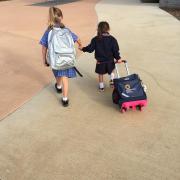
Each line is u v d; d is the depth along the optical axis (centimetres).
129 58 411
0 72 380
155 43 475
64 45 259
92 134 244
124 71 365
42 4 982
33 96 312
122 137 238
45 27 614
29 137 244
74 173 203
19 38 538
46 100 302
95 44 291
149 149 224
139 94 264
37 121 266
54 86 334
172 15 688
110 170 204
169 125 253
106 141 235
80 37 529
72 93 313
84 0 1046
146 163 210
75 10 821
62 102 289
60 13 267
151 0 912
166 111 273
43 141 238
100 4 924
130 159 214
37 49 471
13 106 292
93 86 328
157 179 195
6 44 504
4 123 264
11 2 1071
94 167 208
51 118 269
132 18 669
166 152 220
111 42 289
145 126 252
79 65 393
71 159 216
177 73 355
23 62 414
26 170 208
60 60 260
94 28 589
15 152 226
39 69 386
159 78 342
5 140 240
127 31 555
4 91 325
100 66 297
